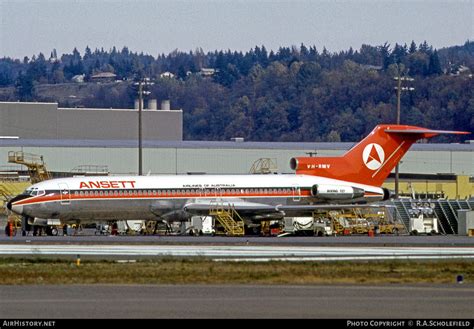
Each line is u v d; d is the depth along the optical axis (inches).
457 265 7175.2
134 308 4995.1
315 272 6574.8
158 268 6801.2
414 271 6737.2
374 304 5162.4
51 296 5413.4
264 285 5935.0
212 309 4975.4
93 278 6220.5
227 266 6948.8
